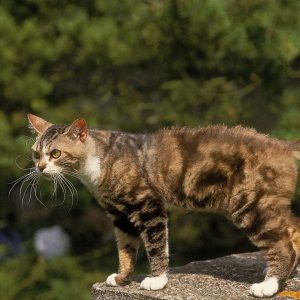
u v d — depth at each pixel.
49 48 13.70
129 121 14.32
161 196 7.80
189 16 13.22
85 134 7.94
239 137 7.55
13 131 13.95
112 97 14.96
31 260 14.82
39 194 14.37
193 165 7.61
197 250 15.19
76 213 16.53
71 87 14.98
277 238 7.41
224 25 13.12
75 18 13.61
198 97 14.05
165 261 7.79
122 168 7.77
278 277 7.44
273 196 7.38
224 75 14.06
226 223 15.20
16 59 13.65
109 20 13.61
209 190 7.58
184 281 7.96
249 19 13.31
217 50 13.55
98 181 7.87
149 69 14.62
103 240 16.30
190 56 13.88
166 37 13.67
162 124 14.04
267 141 7.53
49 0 14.01
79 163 7.97
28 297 14.18
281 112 14.06
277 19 13.43
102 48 13.60
